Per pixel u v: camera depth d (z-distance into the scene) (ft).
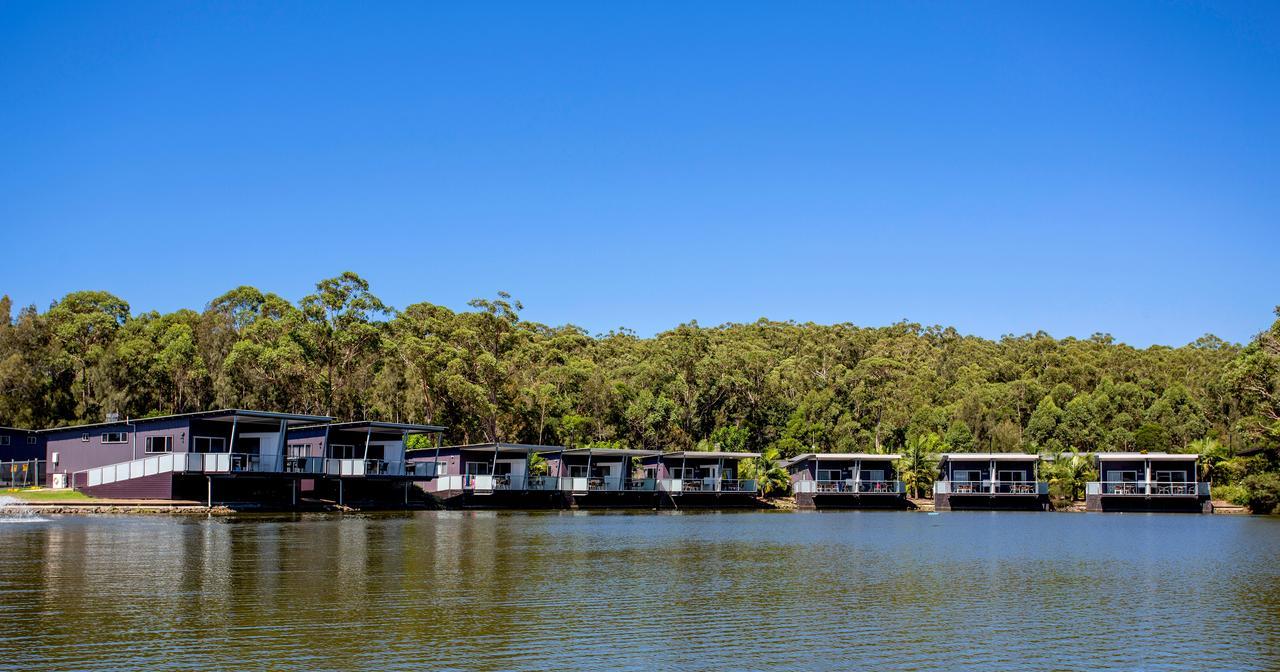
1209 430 350.43
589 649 70.28
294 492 214.90
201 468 191.72
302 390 302.86
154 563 106.63
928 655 70.33
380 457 245.45
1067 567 120.88
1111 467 295.07
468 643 71.05
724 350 427.74
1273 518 250.37
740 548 143.23
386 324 362.53
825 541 158.10
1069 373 440.86
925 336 625.00
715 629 77.92
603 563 119.03
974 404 376.48
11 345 290.15
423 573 104.88
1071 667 67.62
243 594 88.02
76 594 86.48
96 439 209.05
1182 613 87.35
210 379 309.01
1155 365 462.19
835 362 492.95
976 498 299.79
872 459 301.43
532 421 345.72
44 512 181.88
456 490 262.26
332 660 65.26
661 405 367.45
